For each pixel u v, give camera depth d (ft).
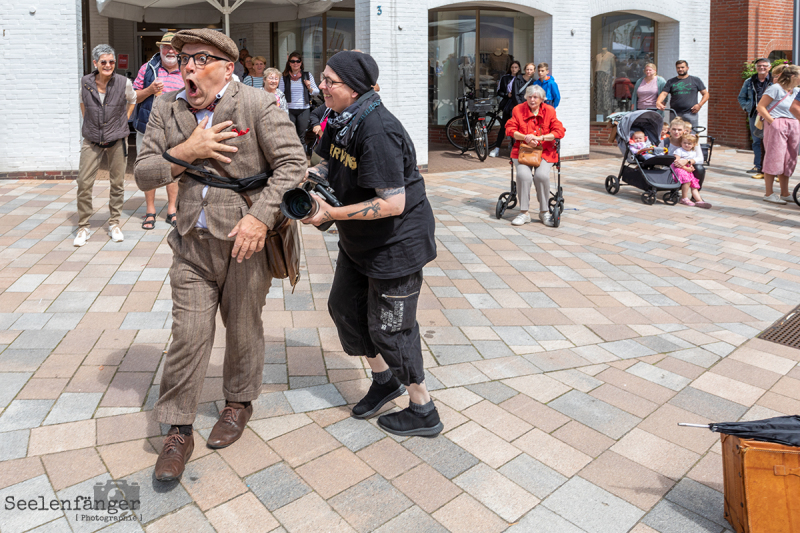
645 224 28.19
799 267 22.84
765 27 55.31
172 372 10.27
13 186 30.91
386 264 10.73
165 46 23.32
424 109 39.65
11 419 11.68
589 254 23.59
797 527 8.75
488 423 12.23
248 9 43.27
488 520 9.59
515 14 50.57
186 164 9.96
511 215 29.01
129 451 10.92
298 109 35.04
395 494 10.09
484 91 50.52
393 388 12.35
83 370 13.60
